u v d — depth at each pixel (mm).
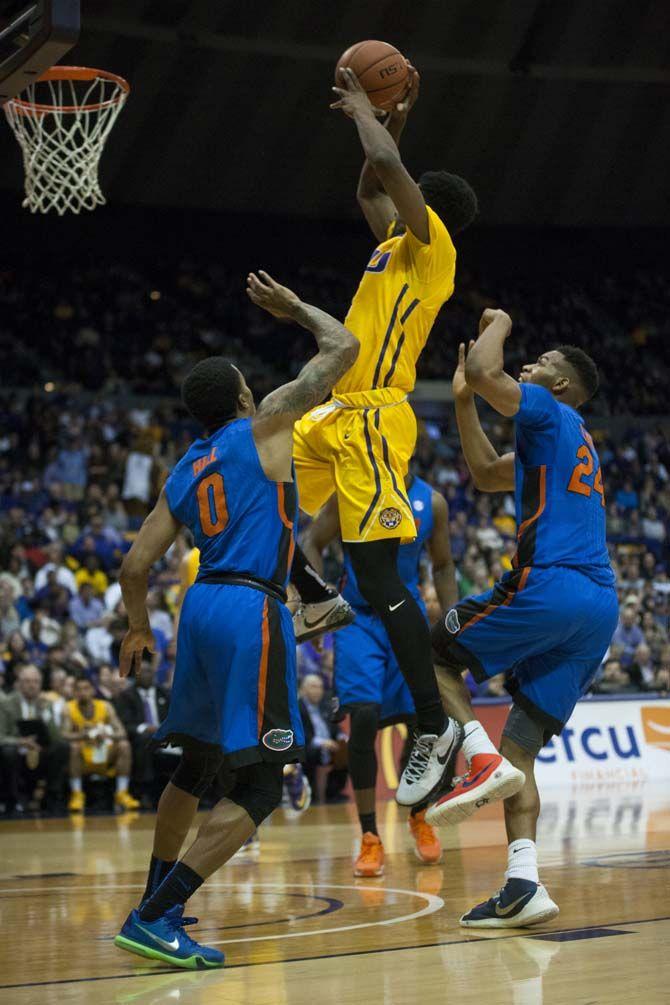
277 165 24594
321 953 4152
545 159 25562
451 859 7090
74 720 11914
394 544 4758
